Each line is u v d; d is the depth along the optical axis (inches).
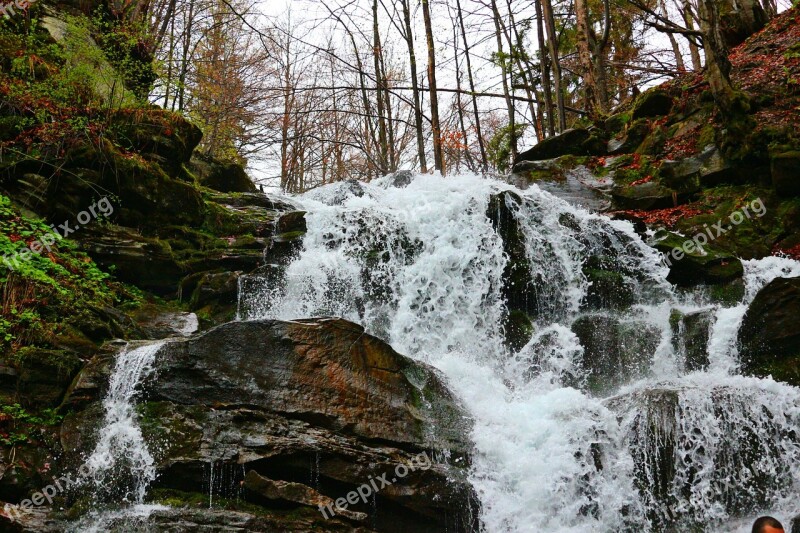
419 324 387.9
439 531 260.7
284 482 242.1
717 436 274.5
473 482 271.0
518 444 287.3
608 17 716.0
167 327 347.3
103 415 258.8
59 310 301.4
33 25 452.4
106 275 355.3
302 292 393.7
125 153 406.6
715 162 480.1
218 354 265.3
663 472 272.1
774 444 276.2
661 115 581.3
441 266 402.9
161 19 727.1
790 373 300.5
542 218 413.4
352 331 281.1
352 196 482.6
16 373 265.4
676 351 343.3
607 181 529.0
